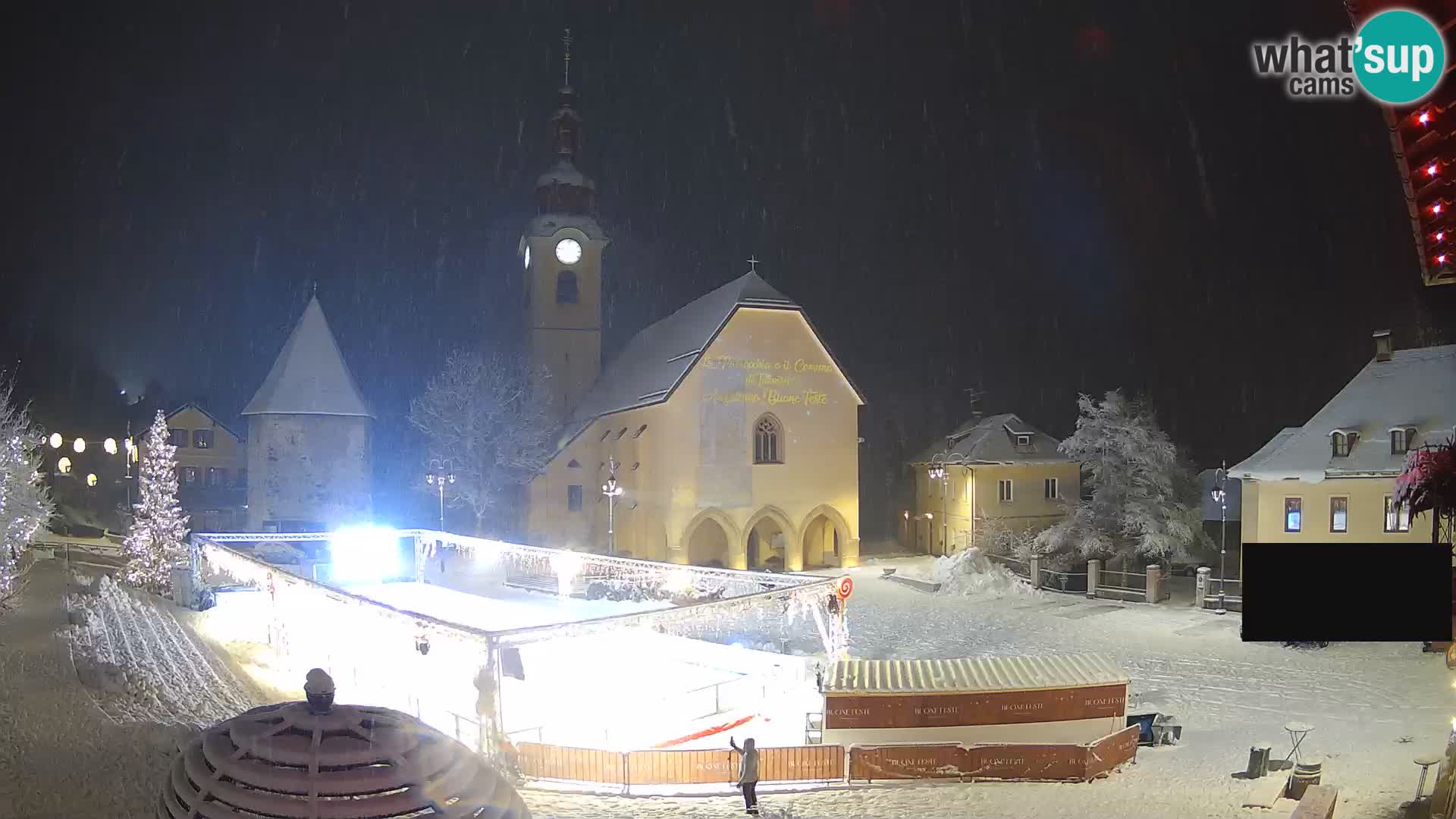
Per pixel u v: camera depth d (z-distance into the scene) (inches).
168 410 3083.2
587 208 2694.4
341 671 999.6
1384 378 1546.5
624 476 2253.9
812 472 2108.8
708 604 902.4
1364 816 586.2
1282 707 968.3
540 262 2635.3
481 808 184.4
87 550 1940.2
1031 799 663.8
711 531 2177.7
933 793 688.4
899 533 2901.1
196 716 663.8
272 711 200.4
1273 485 1517.0
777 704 975.0
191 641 1009.5
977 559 1846.7
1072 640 1338.6
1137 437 1824.6
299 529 2236.7
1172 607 1558.8
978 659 920.3
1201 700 1005.8
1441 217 399.2
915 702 797.2
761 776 733.9
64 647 849.5
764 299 2076.8
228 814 171.0
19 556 1285.7
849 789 713.6
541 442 2471.7
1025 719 809.5
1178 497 1966.0
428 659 1072.8
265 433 2240.4
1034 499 2295.8
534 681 1012.5
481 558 2194.9
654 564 1273.4
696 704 940.6
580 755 727.7
